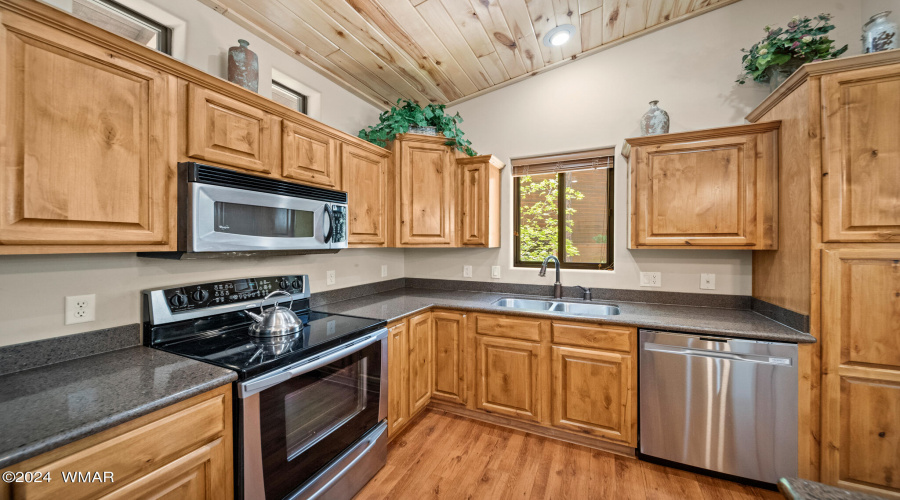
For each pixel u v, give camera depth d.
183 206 1.23
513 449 1.98
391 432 1.94
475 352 2.26
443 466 1.83
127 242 1.10
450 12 1.86
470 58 2.33
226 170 1.31
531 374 2.10
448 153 2.58
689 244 1.95
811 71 1.49
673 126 2.25
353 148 2.08
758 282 2.01
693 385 1.71
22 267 1.10
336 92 2.38
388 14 1.83
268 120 1.55
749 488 1.64
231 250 1.34
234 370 1.10
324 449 1.41
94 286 1.25
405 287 3.11
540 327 2.07
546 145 2.62
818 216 1.49
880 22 1.48
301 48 2.02
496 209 2.72
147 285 1.40
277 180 1.52
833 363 1.48
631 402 1.86
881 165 1.41
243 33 1.80
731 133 1.85
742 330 1.62
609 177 2.52
